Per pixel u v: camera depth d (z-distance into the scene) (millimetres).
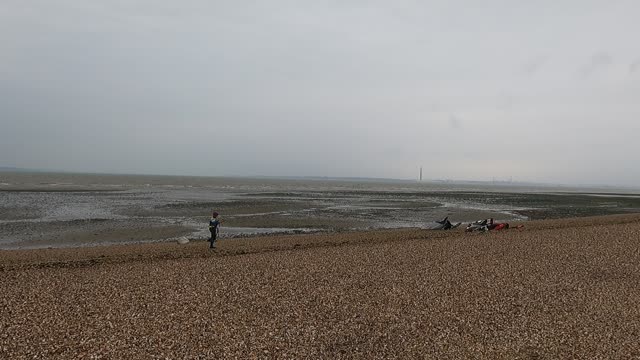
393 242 26719
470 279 17734
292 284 16609
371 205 61031
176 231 31766
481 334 11844
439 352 10664
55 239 27656
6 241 26781
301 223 38344
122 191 78875
